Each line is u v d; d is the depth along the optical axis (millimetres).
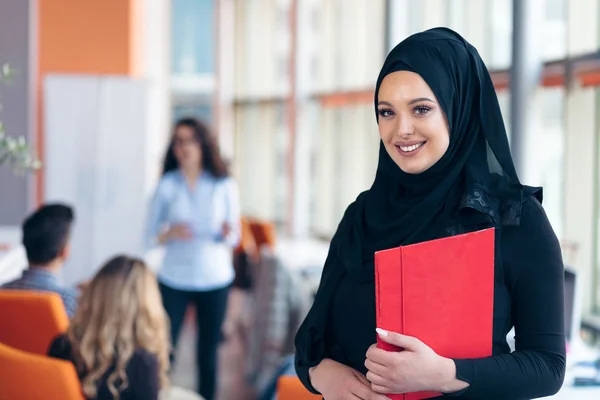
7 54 6109
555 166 3938
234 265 6531
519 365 1293
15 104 6137
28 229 3100
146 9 8938
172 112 9406
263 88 8875
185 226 4312
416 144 1364
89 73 7523
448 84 1354
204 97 9469
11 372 2258
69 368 2240
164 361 2516
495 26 4676
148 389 2396
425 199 1381
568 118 3859
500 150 1393
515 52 3916
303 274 5254
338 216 6945
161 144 9117
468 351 1324
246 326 6508
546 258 1332
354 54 6703
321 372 1459
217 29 9391
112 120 6621
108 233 6652
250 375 5137
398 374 1253
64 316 3006
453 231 1364
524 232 1347
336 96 6809
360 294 1441
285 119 8227
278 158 8375
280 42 8508
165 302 4367
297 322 4926
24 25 6113
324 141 7109
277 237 8406
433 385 1259
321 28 7168
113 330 2389
